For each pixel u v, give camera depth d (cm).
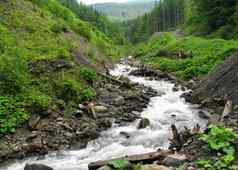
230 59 1853
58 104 1521
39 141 1223
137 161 928
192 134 1049
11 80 1501
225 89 1692
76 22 4519
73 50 2483
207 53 3150
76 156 1133
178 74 2814
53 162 1088
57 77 1736
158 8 12531
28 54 1997
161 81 2697
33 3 3694
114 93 1931
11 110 1358
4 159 1114
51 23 3259
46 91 1595
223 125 984
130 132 1351
